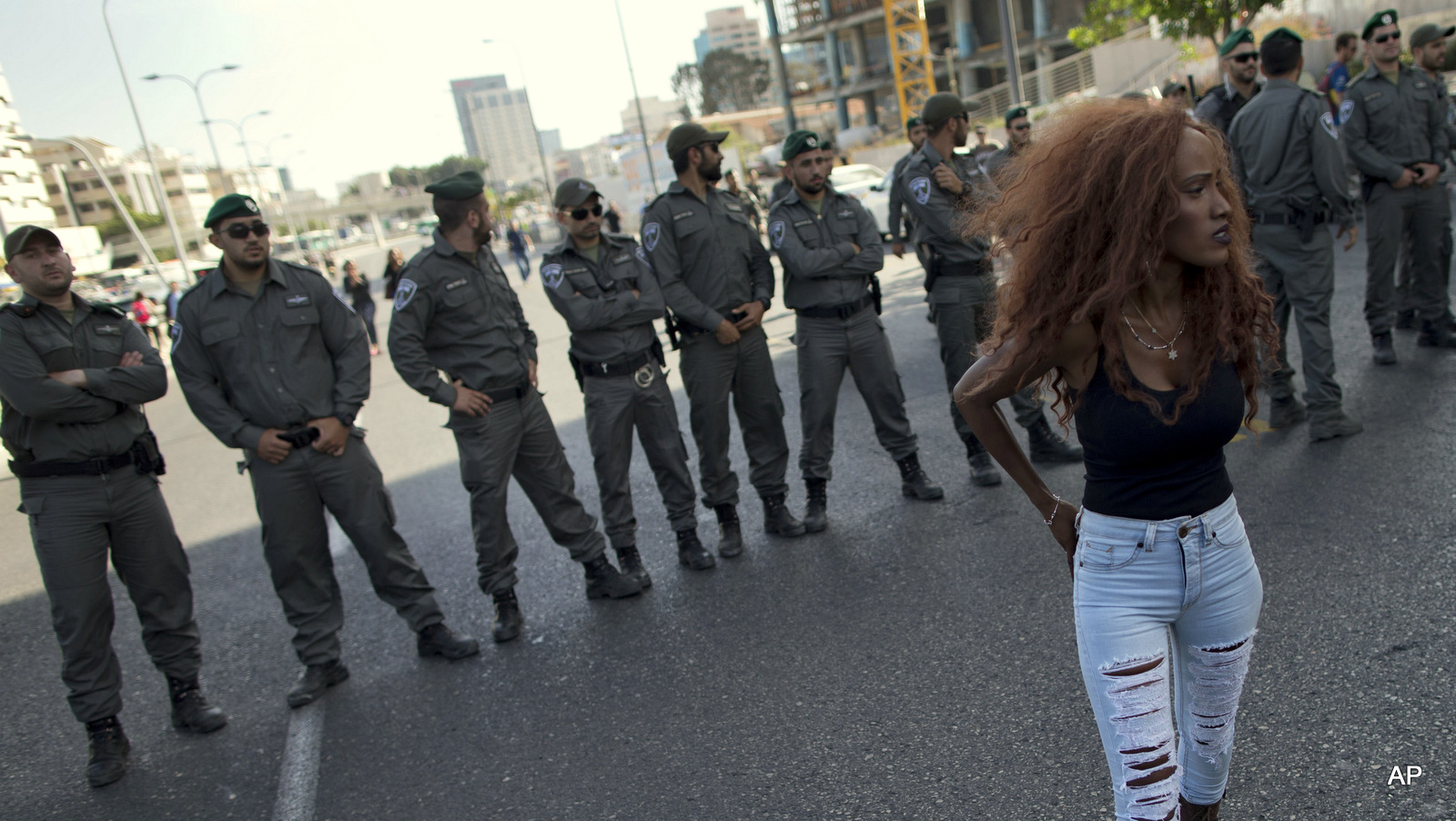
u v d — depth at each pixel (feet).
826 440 16.34
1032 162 6.08
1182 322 5.85
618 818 9.44
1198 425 5.71
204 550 21.22
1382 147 18.48
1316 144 15.05
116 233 331.98
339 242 527.81
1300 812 7.89
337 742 12.01
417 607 13.92
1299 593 11.35
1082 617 6.19
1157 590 5.93
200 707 12.98
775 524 16.52
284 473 12.93
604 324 14.52
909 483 16.90
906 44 173.99
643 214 15.56
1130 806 5.98
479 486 13.92
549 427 14.70
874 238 16.10
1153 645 5.97
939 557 14.29
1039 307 5.86
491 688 12.78
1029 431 17.51
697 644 12.96
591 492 20.89
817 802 9.12
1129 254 5.47
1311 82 47.52
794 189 15.99
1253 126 15.90
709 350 15.46
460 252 13.79
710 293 15.38
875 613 12.87
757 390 16.01
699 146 15.15
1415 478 13.76
